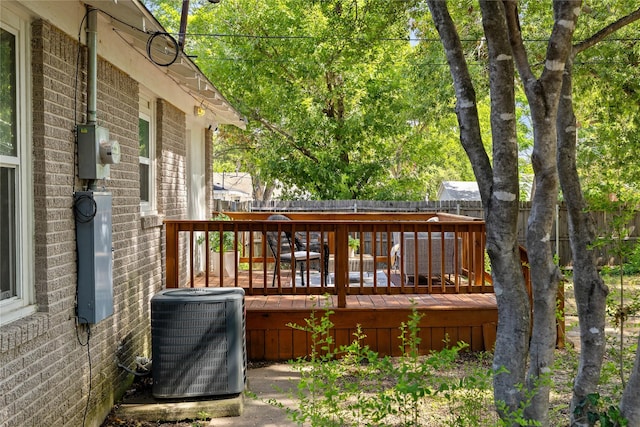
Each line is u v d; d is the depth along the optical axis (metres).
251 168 29.50
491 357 6.94
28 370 3.75
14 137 3.87
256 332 7.25
